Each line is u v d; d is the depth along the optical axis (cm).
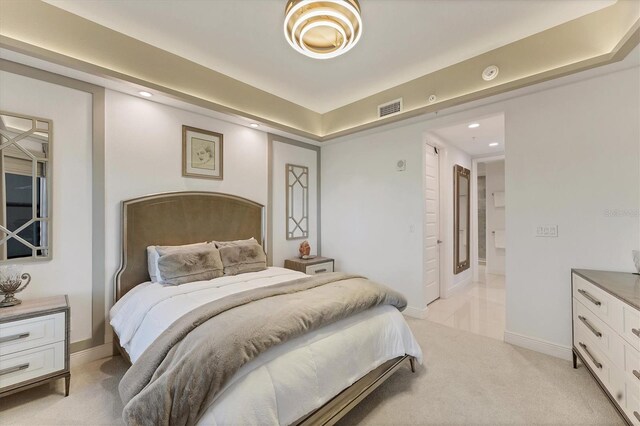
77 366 236
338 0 165
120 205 264
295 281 240
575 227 243
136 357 181
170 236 291
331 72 322
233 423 121
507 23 239
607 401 191
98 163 251
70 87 237
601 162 232
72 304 237
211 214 325
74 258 238
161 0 214
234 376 131
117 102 263
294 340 159
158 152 289
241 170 361
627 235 223
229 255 296
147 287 246
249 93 351
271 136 396
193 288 234
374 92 374
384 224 387
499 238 612
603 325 183
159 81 274
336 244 443
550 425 170
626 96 223
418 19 234
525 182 267
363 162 411
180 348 140
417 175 355
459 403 190
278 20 237
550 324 254
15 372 182
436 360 246
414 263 358
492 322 335
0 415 178
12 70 212
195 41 266
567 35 236
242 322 148
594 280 197
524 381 214
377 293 214
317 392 154
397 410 183
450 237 450
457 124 329
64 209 234
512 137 275
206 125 328
